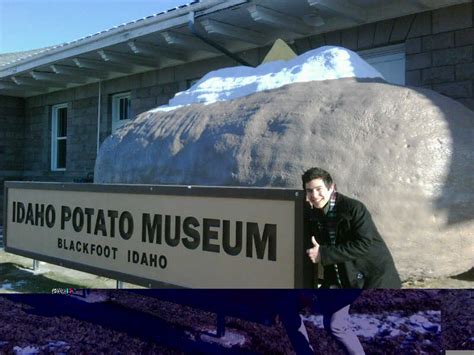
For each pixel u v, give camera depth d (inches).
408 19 281.6
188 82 404.2
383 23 292.2
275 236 131.7
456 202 158.6
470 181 161.5
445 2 265.1
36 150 561.0
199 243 152.4
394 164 156.6
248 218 138.6
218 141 196.4
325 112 176.2
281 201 130.6
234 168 183.9
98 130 478.0
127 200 179.9
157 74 424.2
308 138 171.2
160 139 227.0
